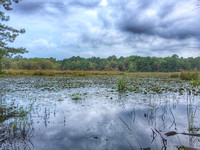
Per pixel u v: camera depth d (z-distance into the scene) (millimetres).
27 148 1570
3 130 2041
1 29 6871
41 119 2461
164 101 3693
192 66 70938
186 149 1447
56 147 1569
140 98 4055
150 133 1894
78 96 4344
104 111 2877
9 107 3119
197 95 4473
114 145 1595
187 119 2412
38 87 6340
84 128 2080
